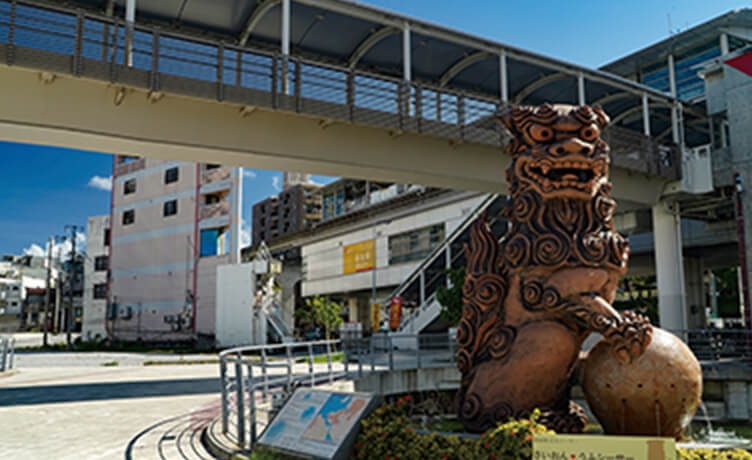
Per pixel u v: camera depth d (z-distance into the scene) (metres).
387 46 21.20
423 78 23.52
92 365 27.62
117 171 49.44
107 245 53.59
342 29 19.83
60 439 9.92
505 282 8.23
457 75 23.70
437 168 20.50
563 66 22.75
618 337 7.05
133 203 47.69
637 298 40.00
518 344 7.73
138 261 46.47
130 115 15.94
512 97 25.56
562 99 26.06
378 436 6.70
